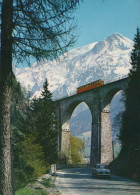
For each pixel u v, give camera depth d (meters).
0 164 7.25
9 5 7.52
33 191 13.25
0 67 7.43
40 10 7.68
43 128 31.25
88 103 68.12
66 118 77.62
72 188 17.73
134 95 40.78
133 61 46.94
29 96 38.97
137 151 33.06
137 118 38.56
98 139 62.09
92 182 22.67
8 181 7.25
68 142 76.94
